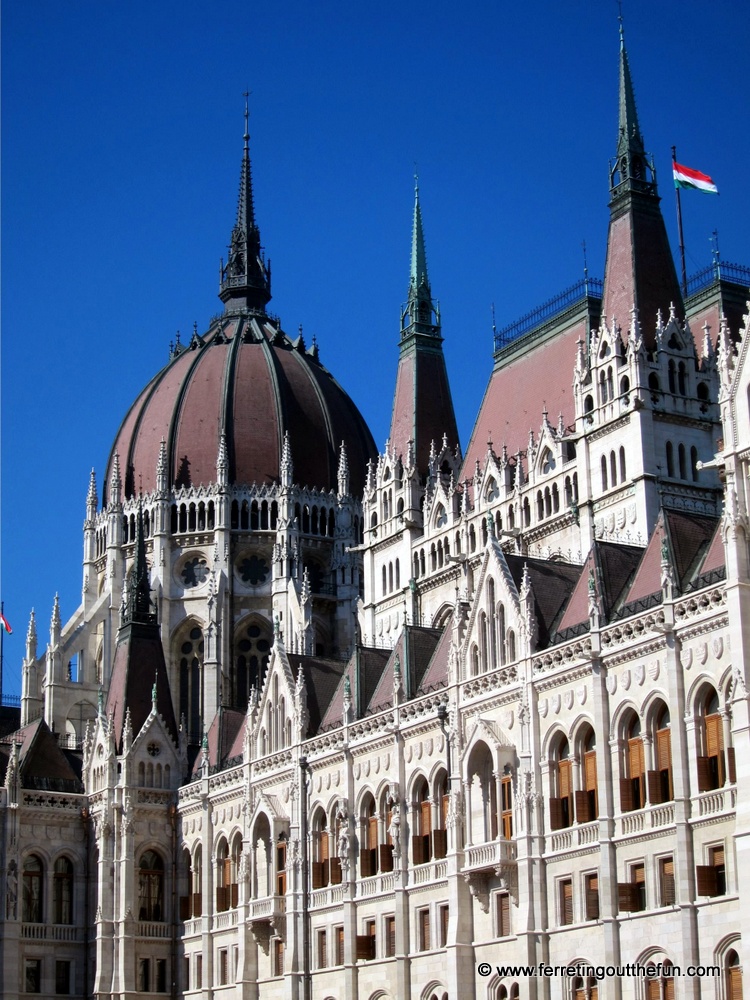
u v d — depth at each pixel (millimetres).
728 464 78750
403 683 100250
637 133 118125
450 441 140500
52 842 124312
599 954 80062
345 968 99875
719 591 75375
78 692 158375
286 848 108125
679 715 76750
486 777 90188
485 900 88750
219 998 114062
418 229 147000
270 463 167875
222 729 122938
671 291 114438
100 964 119500
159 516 164250
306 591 152125
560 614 89438
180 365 175625
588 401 112000
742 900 70375
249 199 189125
